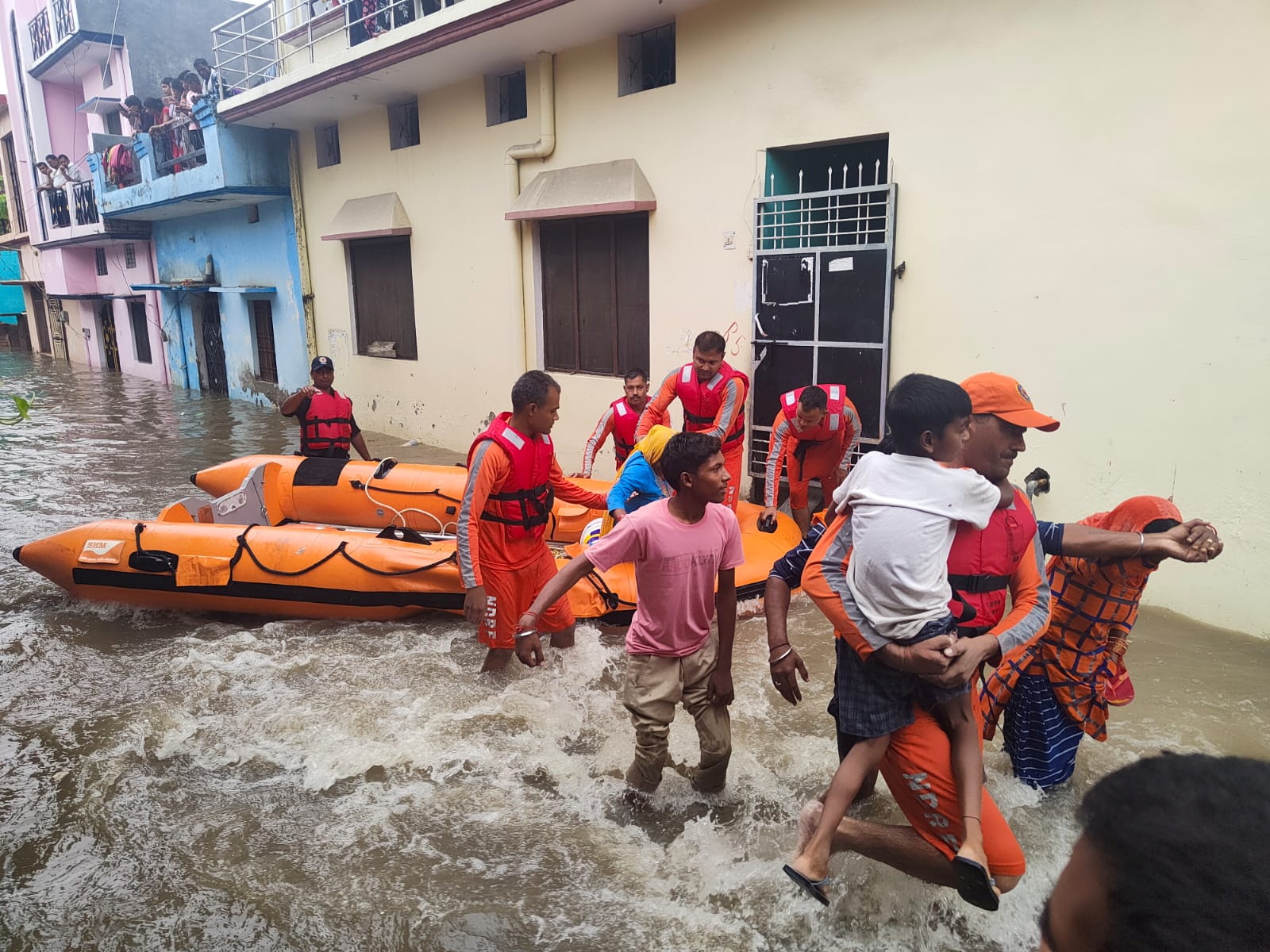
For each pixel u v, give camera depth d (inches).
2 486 349.4
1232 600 187.6
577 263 338.6
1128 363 198.2
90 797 134.3
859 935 102.7
